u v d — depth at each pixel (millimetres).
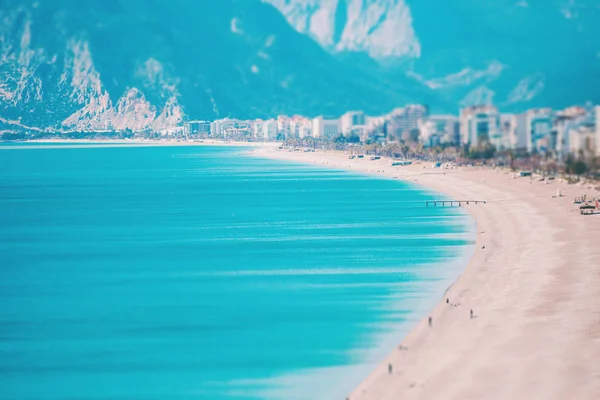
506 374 144500
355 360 160250
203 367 160625
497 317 177750
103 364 164625
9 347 176125
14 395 151000
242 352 167750
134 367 162500
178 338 178500
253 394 147125
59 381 156875
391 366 151750
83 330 186875
